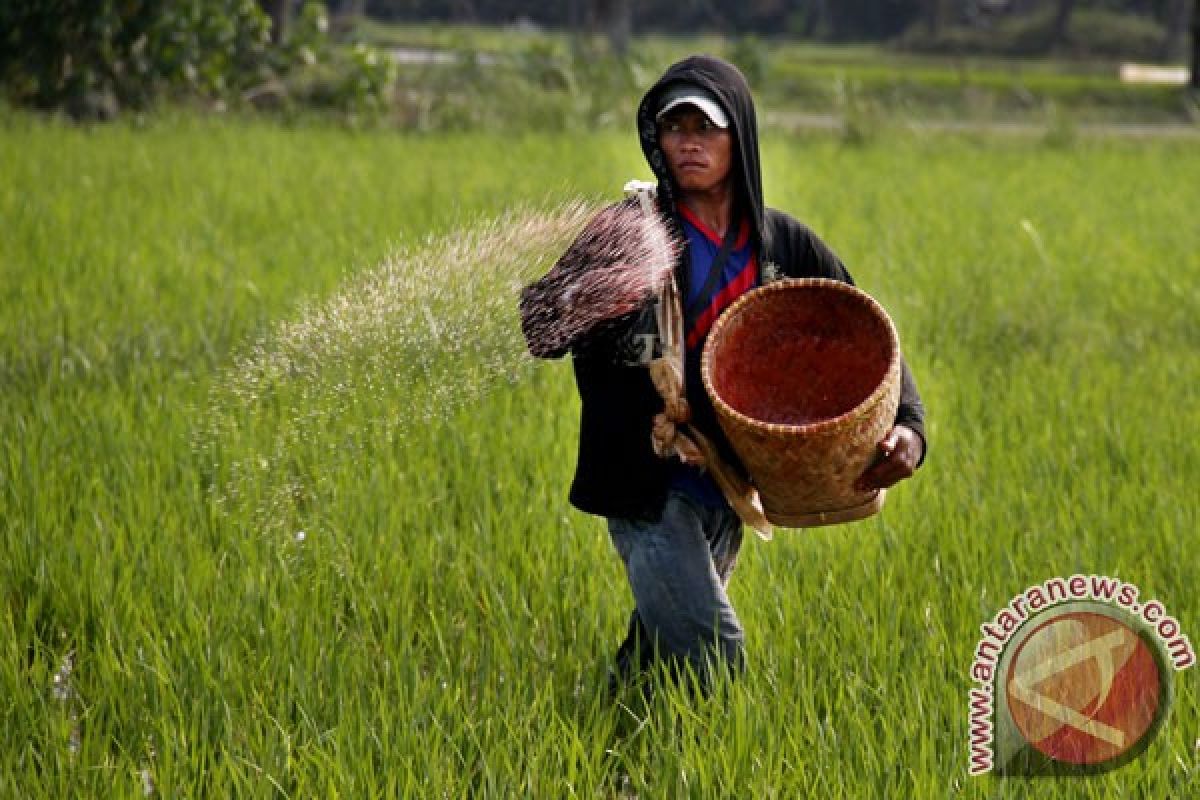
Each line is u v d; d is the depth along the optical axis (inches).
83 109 1483.8
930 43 4498.0
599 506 314.7
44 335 644.1
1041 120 2119.8
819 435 287.3
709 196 314.3
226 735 322.0
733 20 4928.6
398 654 361.7
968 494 474.6
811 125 1963.6
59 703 342.6
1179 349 698.2
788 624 368.8
